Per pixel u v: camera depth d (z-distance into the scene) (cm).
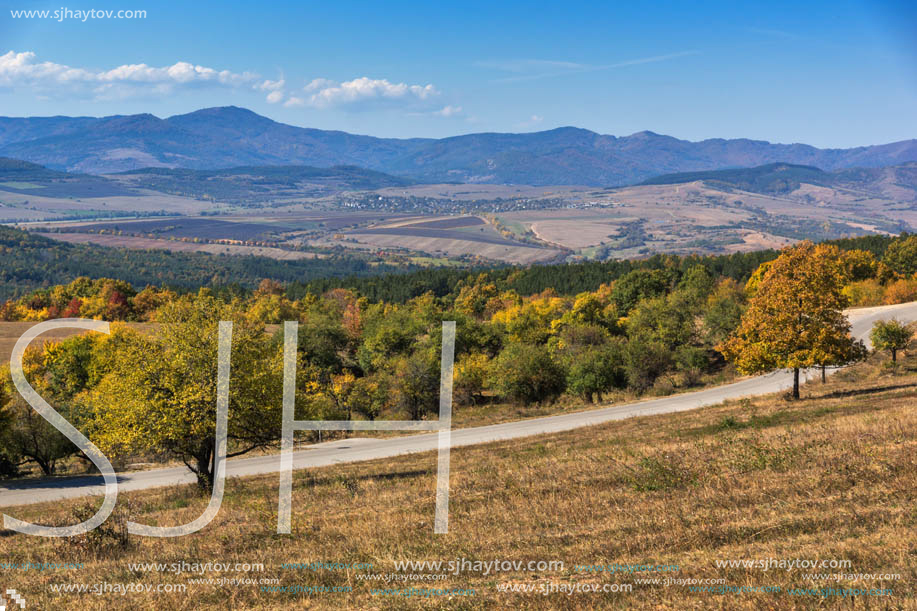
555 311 12400
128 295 13975
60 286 15012
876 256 15625
